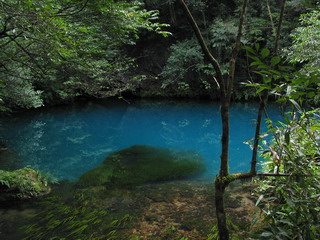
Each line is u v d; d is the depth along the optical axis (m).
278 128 1.48
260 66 0.92
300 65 7.81
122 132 9.73
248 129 9.79
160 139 8.70
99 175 5.02
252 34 12.08
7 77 4.94
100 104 15.66
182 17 15.30
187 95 17.38
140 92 17.50
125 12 3.16
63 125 10.32
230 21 13.70
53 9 2.89
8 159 5.97
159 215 3.32
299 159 1.51
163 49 16.42
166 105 15.55
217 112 13.67
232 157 6.59
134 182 4.64
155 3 14.65
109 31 3.46
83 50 3.84
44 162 5.89
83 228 2.93
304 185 1.42
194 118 12.42
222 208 1.40
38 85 11.27
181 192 4.14
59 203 3.72
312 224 1.42
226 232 1.40
